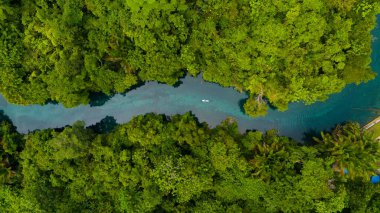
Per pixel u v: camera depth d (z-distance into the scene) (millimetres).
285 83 31781
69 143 32062
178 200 32156
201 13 31953
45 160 32375
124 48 32438
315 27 28938
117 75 32844
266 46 29641
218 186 32188
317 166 30219
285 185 30688
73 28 31750
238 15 30625
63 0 32094
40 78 33531
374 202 32219
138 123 32969
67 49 32312
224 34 31062
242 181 31578
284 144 33125
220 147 30922
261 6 29609
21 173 34062
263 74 31344
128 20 30938
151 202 31516
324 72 31422
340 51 30859
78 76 32219
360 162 31391
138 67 32906
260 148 32281
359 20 31359
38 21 32438
